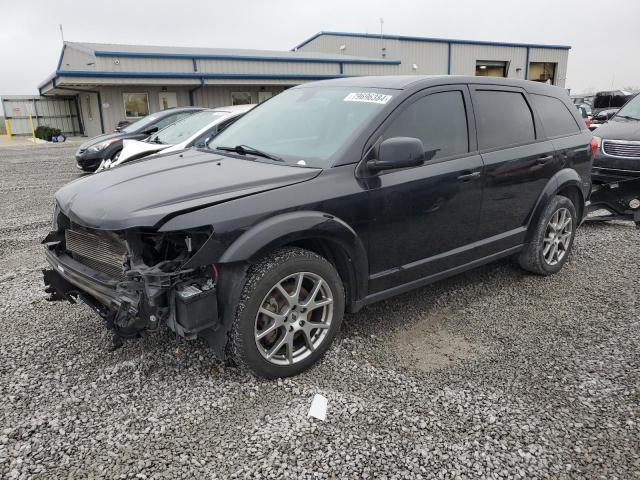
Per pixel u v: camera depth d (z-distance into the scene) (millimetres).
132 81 25188
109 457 2449
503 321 3951
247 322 2865
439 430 2676
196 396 2926
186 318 2691
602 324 3889
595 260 5359
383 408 2848
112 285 2910
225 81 27578
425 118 3707
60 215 3484
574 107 5223
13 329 3717
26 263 5332
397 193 3430
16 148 22719
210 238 2707
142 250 2852
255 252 2793
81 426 2664
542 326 3865
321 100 3973
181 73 26234
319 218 3041
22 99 33625
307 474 2363
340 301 3287
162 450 2500
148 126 11172
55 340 3547
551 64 40875
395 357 3404
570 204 4867
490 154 4082
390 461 2453
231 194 2885
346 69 31781
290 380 3104
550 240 4785
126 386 3012
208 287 2771
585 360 3369
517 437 2627
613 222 7020
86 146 11234
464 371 3238
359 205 3248
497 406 2879
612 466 2432
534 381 3127
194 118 8375
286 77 29375
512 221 4398
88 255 3205
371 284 3465
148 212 2699
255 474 2355
